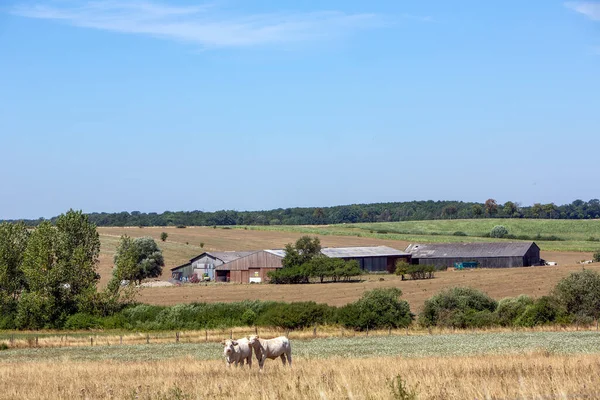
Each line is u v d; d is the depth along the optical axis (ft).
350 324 221.46
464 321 222.28
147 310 251.60
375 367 106.01
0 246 272.72
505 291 308.60
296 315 225.15
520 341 172.96
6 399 89.20
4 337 225.15
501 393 72.54
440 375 92.02
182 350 177.88
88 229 278.05
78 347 195.52
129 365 132.57
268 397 72.64
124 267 264.11
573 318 215.92
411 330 219.00
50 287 255.29
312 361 124.26
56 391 94.38
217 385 86.33
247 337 115.85
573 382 78.23
